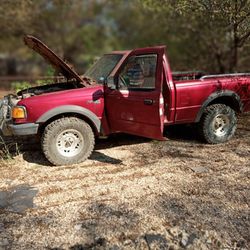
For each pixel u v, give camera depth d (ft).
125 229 11.04
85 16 50.96
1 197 13.32
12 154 17.81
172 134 20.90
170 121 17.40
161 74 14.38
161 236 10.64
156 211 12.03
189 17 31.60
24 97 17.17
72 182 14.44
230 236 10.59
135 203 12.62
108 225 11.28
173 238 10.54
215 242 10.33
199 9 23.11
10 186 14.23
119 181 14.44
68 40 52.01
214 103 18.79
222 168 15.57
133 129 15.80
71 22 49.24
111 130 16.80
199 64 40.11
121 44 56.18
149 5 31.91
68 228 11.19
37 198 13.16
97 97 16.15
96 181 14.51
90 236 10.75
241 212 11.91
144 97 14.76
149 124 14.89
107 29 55.77
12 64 64.34
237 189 13.56
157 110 14.32
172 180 14.43
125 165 16.15
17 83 36.83
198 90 17.48
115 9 52.49
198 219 11.51
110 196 13.19
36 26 45.62
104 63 19.25
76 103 15.75
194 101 17.54
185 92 17.19
